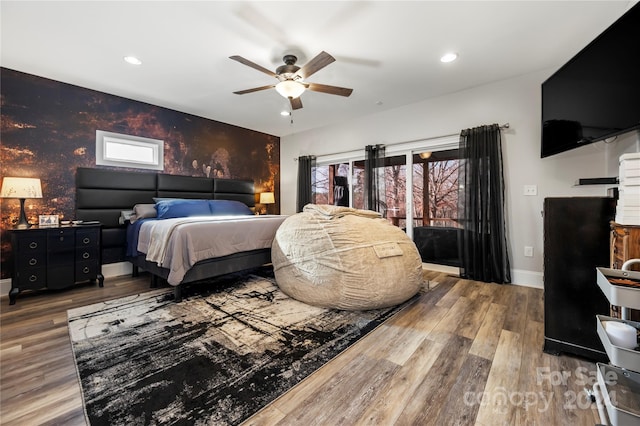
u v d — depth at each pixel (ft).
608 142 8.60
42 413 3.91
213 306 7.92
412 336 6.18
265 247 10.51
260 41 7.94
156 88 11.17
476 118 11.19
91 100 11.23
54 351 5.58
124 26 7.23
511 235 10.47
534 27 7.33
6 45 8.06
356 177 15.51
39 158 10.08
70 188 10.76
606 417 3.52
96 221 11.20
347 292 7.32
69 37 7.69
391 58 8.90
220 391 4.33
